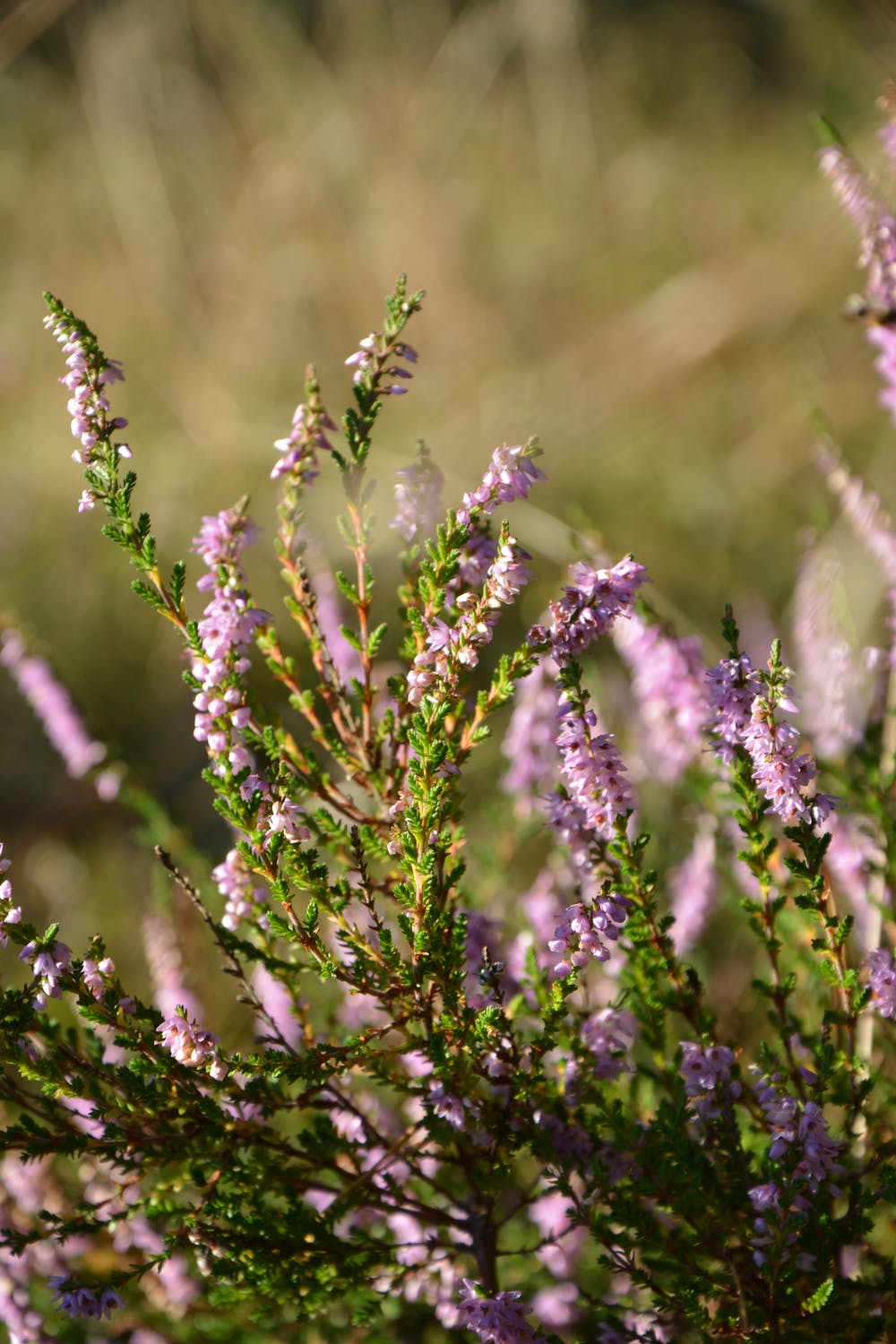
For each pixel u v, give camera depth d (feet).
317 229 40.37
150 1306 11.79
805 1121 8.48
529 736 13.19
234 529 8.87
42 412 38.29
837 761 12.75
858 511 13.10
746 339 35.01
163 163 43.47
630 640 11.43
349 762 9.77
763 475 32.45
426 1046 9.09
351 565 25.17
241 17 45.29
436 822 8.56
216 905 13.84
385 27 47.73
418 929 8.63
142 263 39.70
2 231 42.29
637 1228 9.00
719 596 28.71
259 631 9.57
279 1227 9.29
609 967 11.79
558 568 26.02
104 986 8.63
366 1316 9.78
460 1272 10.68
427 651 8.84
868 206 11.12
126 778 13.79
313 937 8.71
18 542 33.86
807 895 8.84
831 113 40.16
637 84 48.80
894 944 11.74
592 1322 11.57
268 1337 11.38
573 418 33.94
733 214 40.45
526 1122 9.37
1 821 25.93
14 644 13.67
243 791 8.70
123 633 31.12
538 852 18.48
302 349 37.88
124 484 8.96
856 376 34.12
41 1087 8.80
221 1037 13.53
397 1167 11.16
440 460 32.53
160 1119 9.00
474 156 43.55
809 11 40.27
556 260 39.40
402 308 9.24
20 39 29.91
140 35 43.96
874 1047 11.61
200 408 35.37
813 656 14.30
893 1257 9.52
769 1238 8.60
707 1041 9.14
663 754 15.51
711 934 15.57
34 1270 11.74
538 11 44.75
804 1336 8.86
